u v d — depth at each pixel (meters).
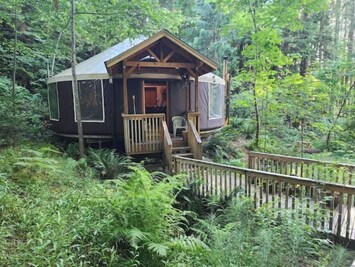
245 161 10.04
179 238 3.38
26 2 9.74
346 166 5.99
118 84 9.62
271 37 9.59
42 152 6.02
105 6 7.86
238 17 10.31
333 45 16.53
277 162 6.83
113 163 7.55
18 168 5.15
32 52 11.96
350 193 4.08
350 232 4.23
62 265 2.52
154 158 9.22
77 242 3.00
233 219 4.26
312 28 16.28
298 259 3.33
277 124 11.88
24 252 2.74
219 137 11.70
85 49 16.31
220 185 5.81
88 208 3.54
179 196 5.88
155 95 12.47
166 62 8.85
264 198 5.54
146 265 2.99
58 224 3.19
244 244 3.31
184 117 10.38
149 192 3.43
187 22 17.97
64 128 10.35
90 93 9.67
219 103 12.25
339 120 11.90
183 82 10.49
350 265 3.54
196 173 6.42
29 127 8.91
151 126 8.77
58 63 15.13
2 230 3.01
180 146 9.29
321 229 4.27
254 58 10.55
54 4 9.05
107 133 9.80
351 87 11.30
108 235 3.08
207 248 3.18
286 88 9.90
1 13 9.45
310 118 10.58
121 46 11.25
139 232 2.98
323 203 4.46
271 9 9.49
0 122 7.47
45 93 12.95
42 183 4.83
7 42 11.32
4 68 12.36
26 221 3.30
